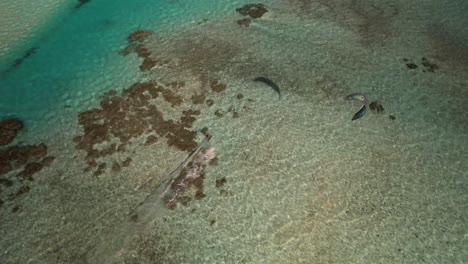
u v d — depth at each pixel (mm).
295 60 2688
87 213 1949
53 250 1824
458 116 2369
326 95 2475
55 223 1911
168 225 1914
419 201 2002
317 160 2158
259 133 2277
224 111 2387
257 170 2117
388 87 2518
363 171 2115
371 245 1850
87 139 2246
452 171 2117
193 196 2018
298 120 2344
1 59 2707
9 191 2023
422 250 1835
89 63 2686
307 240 1863
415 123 2330
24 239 1854
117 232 1887
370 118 2352
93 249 1833
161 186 2051
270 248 1835
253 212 1956
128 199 2002
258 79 2561
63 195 2014
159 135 2264
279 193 2027
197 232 1891
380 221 1932
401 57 2707
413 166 2137
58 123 2330
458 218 1941
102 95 2480
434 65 2652
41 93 2500
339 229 1904
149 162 2146
